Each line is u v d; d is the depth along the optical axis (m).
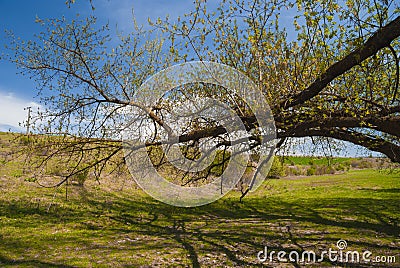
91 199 13.51
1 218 10.05
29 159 7.96
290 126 6.39
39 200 12.28
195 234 9.91
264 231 10.27
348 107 6.09
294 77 5.89
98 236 9.27
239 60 6.30
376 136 7.07
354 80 6.06
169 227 10.74
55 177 15.40
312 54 5.68
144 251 8.06
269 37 5.71
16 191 12.88
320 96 6.65
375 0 4.59
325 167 29.14
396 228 10.49
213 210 13.66
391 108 5.96
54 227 9.83
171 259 7.52
